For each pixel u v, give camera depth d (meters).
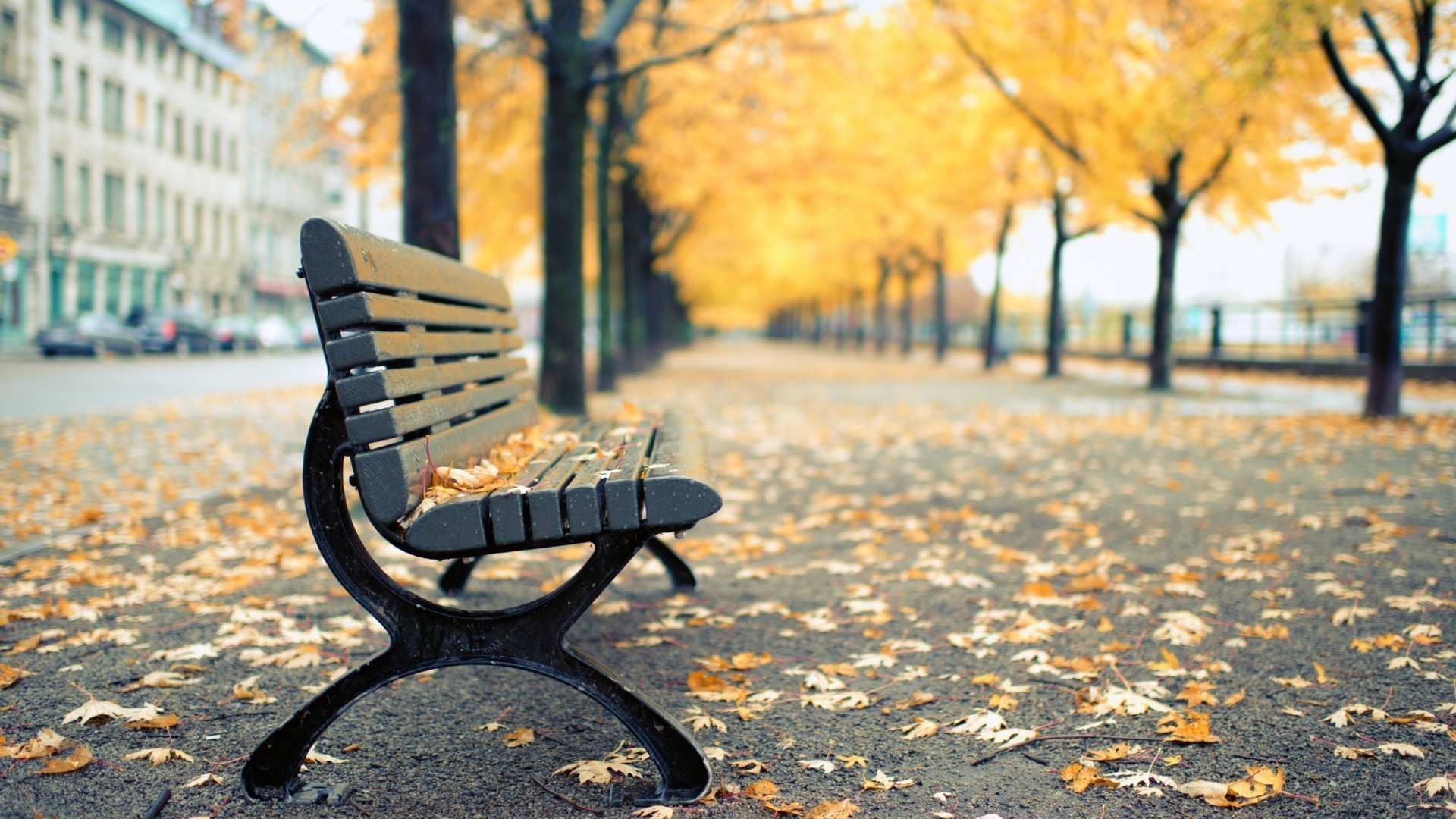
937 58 15.60
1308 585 4.48
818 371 28.62
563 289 12.05
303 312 63.88
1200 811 2.42
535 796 2.52
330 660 3.57
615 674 2.52
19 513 6.29
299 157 18.08
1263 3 9.28
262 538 5.60
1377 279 11.18
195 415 13.59
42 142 38.12
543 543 2.44
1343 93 11.72
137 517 6.11
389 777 2.64
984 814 2.42
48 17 38.28
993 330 27.30
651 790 2.55
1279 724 2.93
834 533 6.00
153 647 3.70
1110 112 14.47
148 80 45.81
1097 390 18.38
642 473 2.60
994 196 21.84
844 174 20.66
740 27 11.77
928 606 4.32
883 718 3.06
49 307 39.03
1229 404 14.36
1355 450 8.93
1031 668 3.47
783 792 2.55
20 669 3.39
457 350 3.44
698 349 63.72
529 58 12.35
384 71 15.29
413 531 2.38
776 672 3.50
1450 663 3.39
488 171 19.66
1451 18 9.98
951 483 7.82
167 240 47.94
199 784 2.56
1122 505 6.67
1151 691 3.21
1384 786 2.52
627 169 19.83
